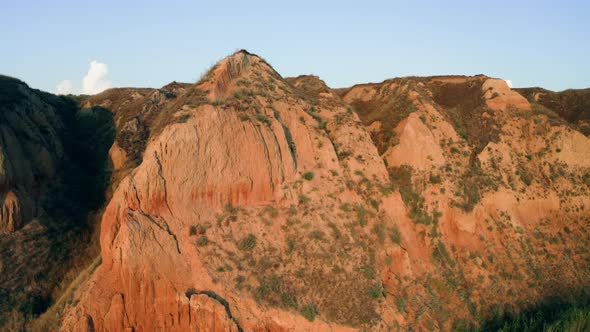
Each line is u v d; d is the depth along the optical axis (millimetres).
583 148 53344
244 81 45031
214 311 33250
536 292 43938
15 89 55188
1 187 42719
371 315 36344
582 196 51156
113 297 33656
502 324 40500
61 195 49375
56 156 53344
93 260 43281
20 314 37156
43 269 41125
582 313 38438
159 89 70000
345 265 38156
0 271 39500
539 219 49125
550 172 51875
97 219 48188
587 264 47094
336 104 50125
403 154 48375
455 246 44875
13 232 42750
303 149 44094
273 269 36188
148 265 34031
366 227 41938
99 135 64625
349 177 44688
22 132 49281
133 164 54531
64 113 69062
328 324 34719
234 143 39656
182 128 37656
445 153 48969
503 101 55344
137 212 35281
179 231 35875
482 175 49156
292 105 45844
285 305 34594
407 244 43562
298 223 39281
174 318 33844
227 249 36125
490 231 46594
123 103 71375
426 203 46125
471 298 42125
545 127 54000
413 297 40094
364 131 48438
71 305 35312
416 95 52875
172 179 36781
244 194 39281
